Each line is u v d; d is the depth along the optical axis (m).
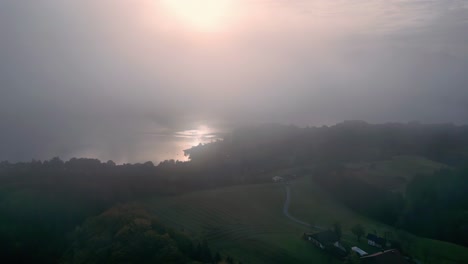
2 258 103.00
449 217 118.56
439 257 95.94
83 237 103.62
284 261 93.31
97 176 150.25
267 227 117.25
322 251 98.81
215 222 120.00
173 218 121.44
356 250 97.25
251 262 92.75
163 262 83.62
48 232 113.06
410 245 103.00
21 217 116.25
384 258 89.44
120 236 93.94
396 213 127.62
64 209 122.19
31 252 105.56
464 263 92.75
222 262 88.50
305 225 120.81
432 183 139.00
